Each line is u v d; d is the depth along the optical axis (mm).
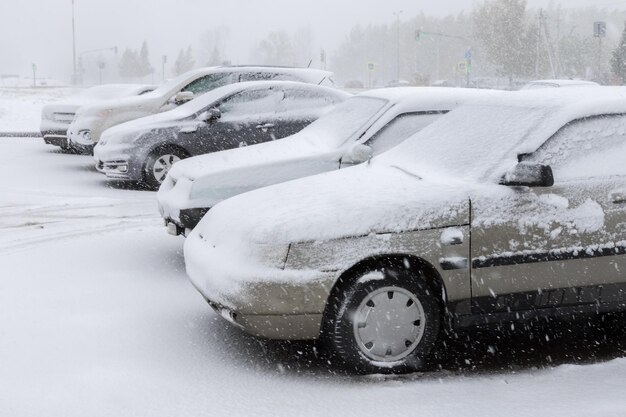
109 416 4586
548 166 5246
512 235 5344
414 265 5309
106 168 13297
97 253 8797
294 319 5141
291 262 5113
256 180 7914
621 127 5680
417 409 4715
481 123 6227
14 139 23828
